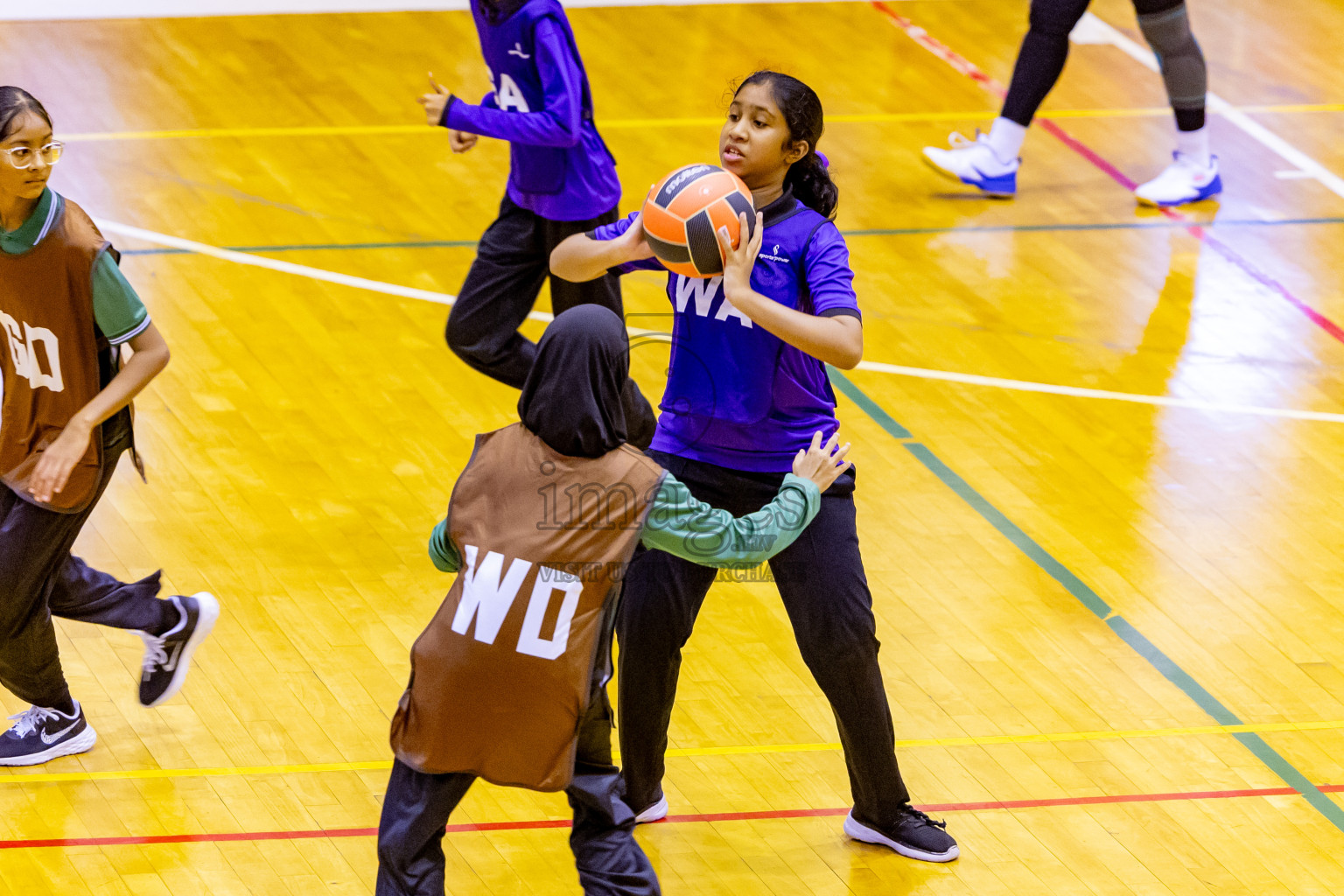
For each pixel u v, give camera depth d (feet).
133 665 41.96
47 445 34.68
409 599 45.24
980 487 52.31
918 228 72.13
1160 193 75.61
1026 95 74.13
